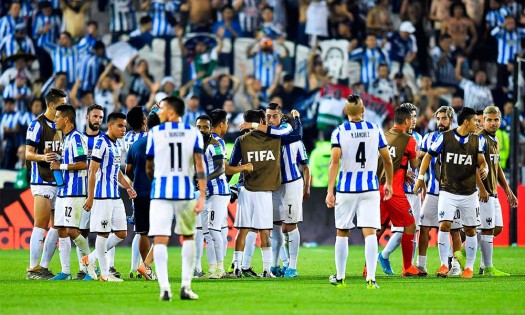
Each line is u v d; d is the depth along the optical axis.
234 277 42.12
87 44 85.06
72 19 87.12
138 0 88.06
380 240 70.31
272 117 41.94
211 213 41.50
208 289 34.59
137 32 87.31
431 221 43.12
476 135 40.97
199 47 87.19
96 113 41.72
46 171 41.53
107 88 84.44
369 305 28.84
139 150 38.25
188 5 88.44
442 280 40.00
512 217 72.12
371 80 87.62
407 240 42.53
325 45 88.81
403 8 90.75
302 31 89.06
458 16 90.62
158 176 29.50
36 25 86.25
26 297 31.48
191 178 29.66
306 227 71.44
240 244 42.53
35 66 85.88
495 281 39.38
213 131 42.38
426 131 85.19
